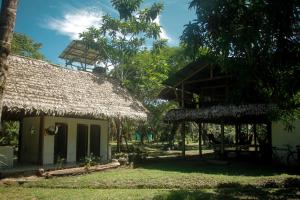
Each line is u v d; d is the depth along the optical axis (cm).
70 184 1055
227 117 1686
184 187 1013
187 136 4228
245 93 768
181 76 1880
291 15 552
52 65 1620
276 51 609
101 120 1742
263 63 643
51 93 1393
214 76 1803
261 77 691
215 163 1688
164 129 3334
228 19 596
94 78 1819
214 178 1138
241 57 638
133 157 1773
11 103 1153
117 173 1344
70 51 2545
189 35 629
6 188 1004
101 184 1050
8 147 1295
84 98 1547
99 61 2558
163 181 1084
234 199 827
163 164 1712
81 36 2280
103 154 1736
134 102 1873
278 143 1617
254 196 867
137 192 927
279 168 1464
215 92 2038
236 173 1298
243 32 557
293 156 1553
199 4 610
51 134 1441
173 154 2348
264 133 2809
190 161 1817
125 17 2042
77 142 1596
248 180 1105
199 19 623
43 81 1441
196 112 1788
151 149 2938
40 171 1215
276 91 737
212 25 611
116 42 2297
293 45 597
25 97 1247
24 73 1396
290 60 624
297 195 881
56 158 1473
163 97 2119
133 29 2269
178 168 1517
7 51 543
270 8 553
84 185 1041
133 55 2361
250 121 2080
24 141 1546
